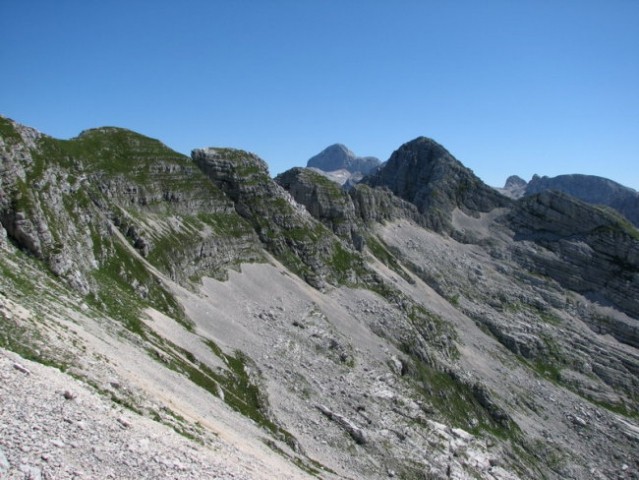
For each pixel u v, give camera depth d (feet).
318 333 470.80
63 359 133.80
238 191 629.92
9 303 149.79
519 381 652.07
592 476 526.16
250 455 165.17
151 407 140.05
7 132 281.95
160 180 508.53
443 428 429.38
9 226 236.43
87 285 256.93
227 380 302.25
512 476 431.43
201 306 398.01
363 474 310.45
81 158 429.79
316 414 350.43
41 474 74.43
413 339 576.61
